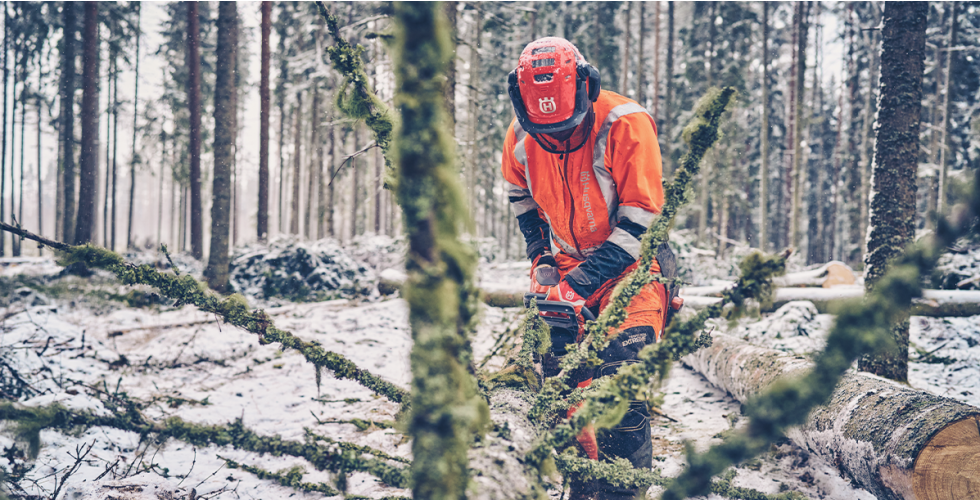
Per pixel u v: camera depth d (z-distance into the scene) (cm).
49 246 115
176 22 2402
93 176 1256
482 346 504
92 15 1255
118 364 442
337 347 532
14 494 199
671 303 222
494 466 100
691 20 2383
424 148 59
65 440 268
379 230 2717
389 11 738
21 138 2652
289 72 2089
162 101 2450
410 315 65
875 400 240
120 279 121
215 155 946
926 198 1944
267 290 963
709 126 128
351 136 2006
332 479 101
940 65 1984
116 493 222
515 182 232
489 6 1171
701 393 423
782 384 60
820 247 2811
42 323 467
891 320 56
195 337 516
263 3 1497
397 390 139
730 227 2781
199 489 233
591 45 2289
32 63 2450
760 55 2569
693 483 65
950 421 204
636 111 200
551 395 144
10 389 322
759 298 91
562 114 180
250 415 350
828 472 266
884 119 392
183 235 3000
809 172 3144
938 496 204
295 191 2366
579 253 221
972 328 556
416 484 65
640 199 192
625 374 107
